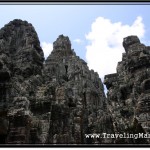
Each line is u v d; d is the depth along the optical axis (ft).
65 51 245.45
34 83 109.81
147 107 90.43
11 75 99.50
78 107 131.95
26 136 68.23
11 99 83.46
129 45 135.54
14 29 147.54
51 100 101.71
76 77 212.02
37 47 136.36
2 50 116.78
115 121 104.32
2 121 73.05
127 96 114.01
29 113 73.00
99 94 234.99
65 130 105.09
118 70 137.49
